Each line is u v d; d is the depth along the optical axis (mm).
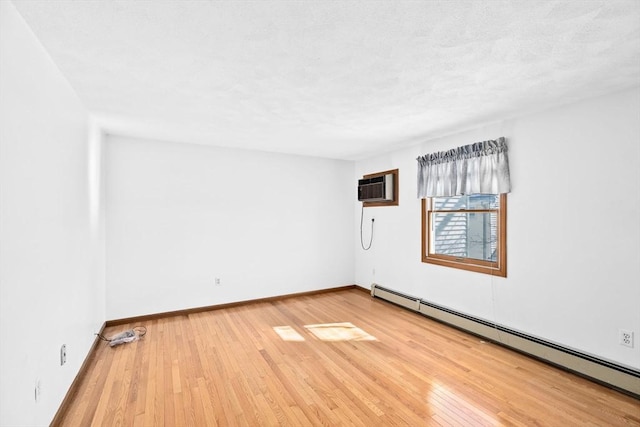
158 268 4133
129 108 2877
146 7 1450
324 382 2535
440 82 2316
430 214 4242
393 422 2049
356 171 5762
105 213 3799
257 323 3920
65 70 2102
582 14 1514
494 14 1517
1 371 1360
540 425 2012
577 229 2686
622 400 2264
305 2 1418
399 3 1430
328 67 2082
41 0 1397
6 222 1411
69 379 2299
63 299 2164
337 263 5625
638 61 1985
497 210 3369
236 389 2436
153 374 2660
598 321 2557
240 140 4191
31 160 1666
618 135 2451
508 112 2986
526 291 3057
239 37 1717
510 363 2842
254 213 4832
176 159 4262
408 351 3102
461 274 3715
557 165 2822
